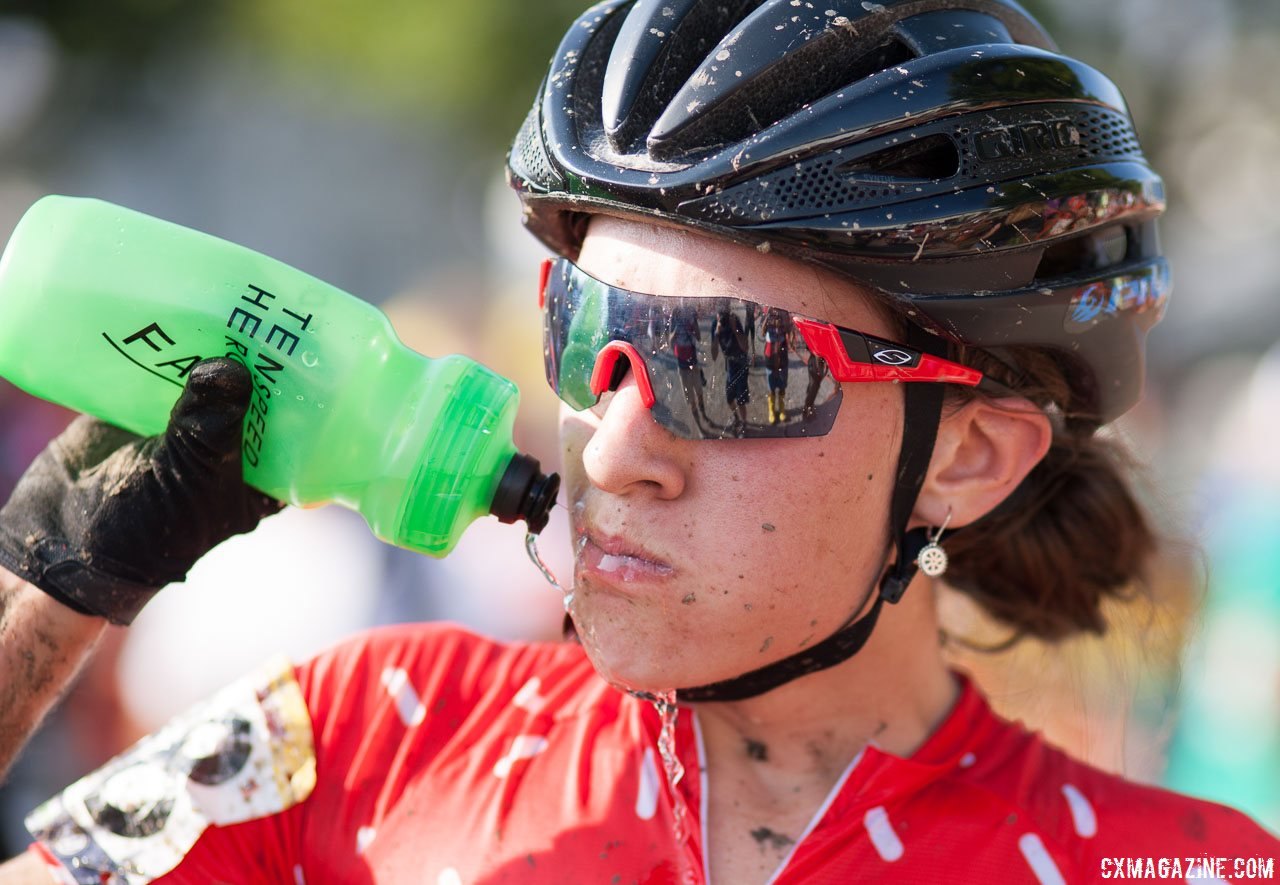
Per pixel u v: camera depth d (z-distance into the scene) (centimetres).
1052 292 162
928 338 161
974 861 165
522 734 180
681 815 169
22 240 157
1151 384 915
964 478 173
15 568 157
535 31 835
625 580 155
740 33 158
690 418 153
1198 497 239
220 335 156
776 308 152
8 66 948
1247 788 448
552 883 166
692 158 154
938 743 175
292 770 180
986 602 214
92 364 157
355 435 158
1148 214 176
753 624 156
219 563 444
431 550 161
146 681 428
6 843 400
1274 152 1109
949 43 162
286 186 1160
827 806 169
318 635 441
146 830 175
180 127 1066
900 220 152
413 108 949
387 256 1216
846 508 158
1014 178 157
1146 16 990
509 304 615
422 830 174
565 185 161
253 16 872
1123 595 219
